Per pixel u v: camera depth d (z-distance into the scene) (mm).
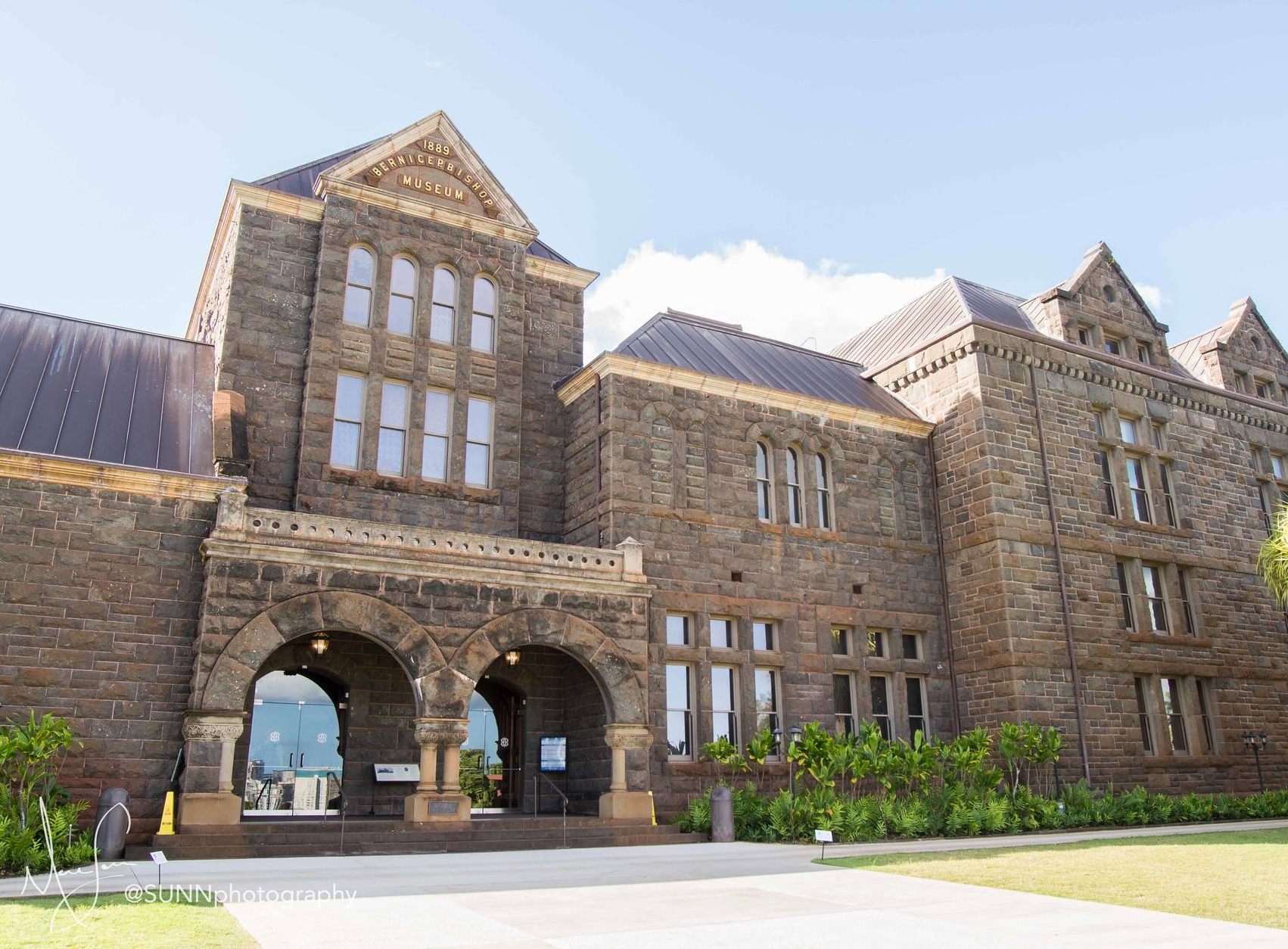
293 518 21031
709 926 10539
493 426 27938
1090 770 29109
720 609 27047
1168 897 12875
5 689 18828
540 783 25672
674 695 26188
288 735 23609
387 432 26516
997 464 30594
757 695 27469
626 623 24156
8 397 22203
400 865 16625
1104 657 30625
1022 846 20734
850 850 19938
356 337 26469
